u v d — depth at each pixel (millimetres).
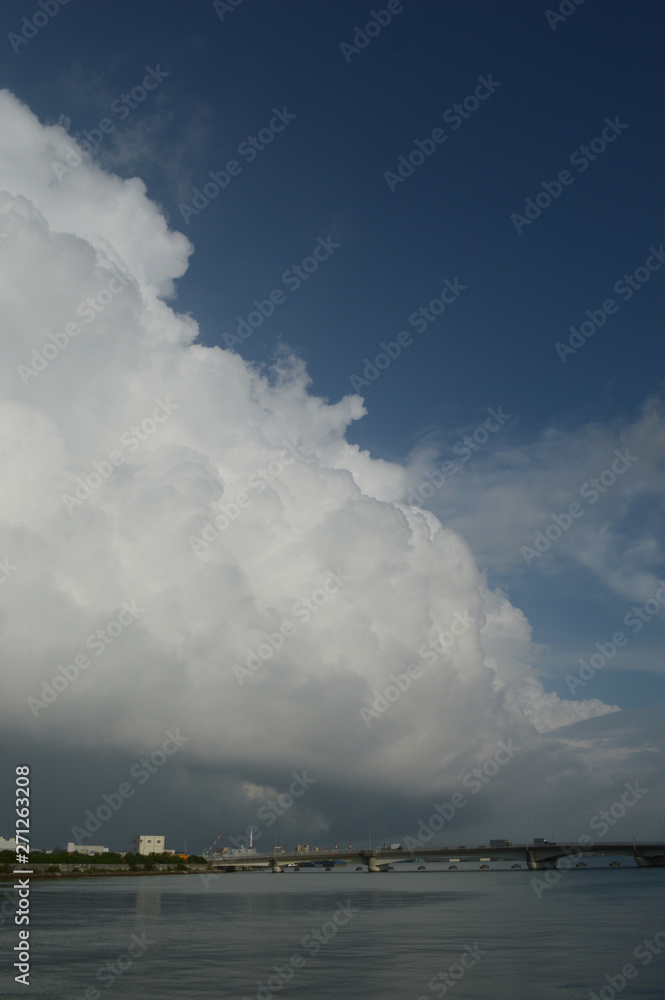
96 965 73562
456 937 93625
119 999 56938
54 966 72938
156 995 58406
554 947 83000
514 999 56312
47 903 166250
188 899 181625
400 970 68750
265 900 176875
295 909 145875
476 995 57688
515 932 98438
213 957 78312
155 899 181500
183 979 65125
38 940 94375
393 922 115188
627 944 85250
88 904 163250
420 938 92938
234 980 64500
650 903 151000
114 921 121438
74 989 61188
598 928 102562
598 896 177625
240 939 94438
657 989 59844
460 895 193000
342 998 56594
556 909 137375
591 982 62562
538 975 65562
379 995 57719
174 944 89750
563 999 56406
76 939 95500
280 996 57500
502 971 67625
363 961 74375
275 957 77938
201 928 109375
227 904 162500
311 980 64000
